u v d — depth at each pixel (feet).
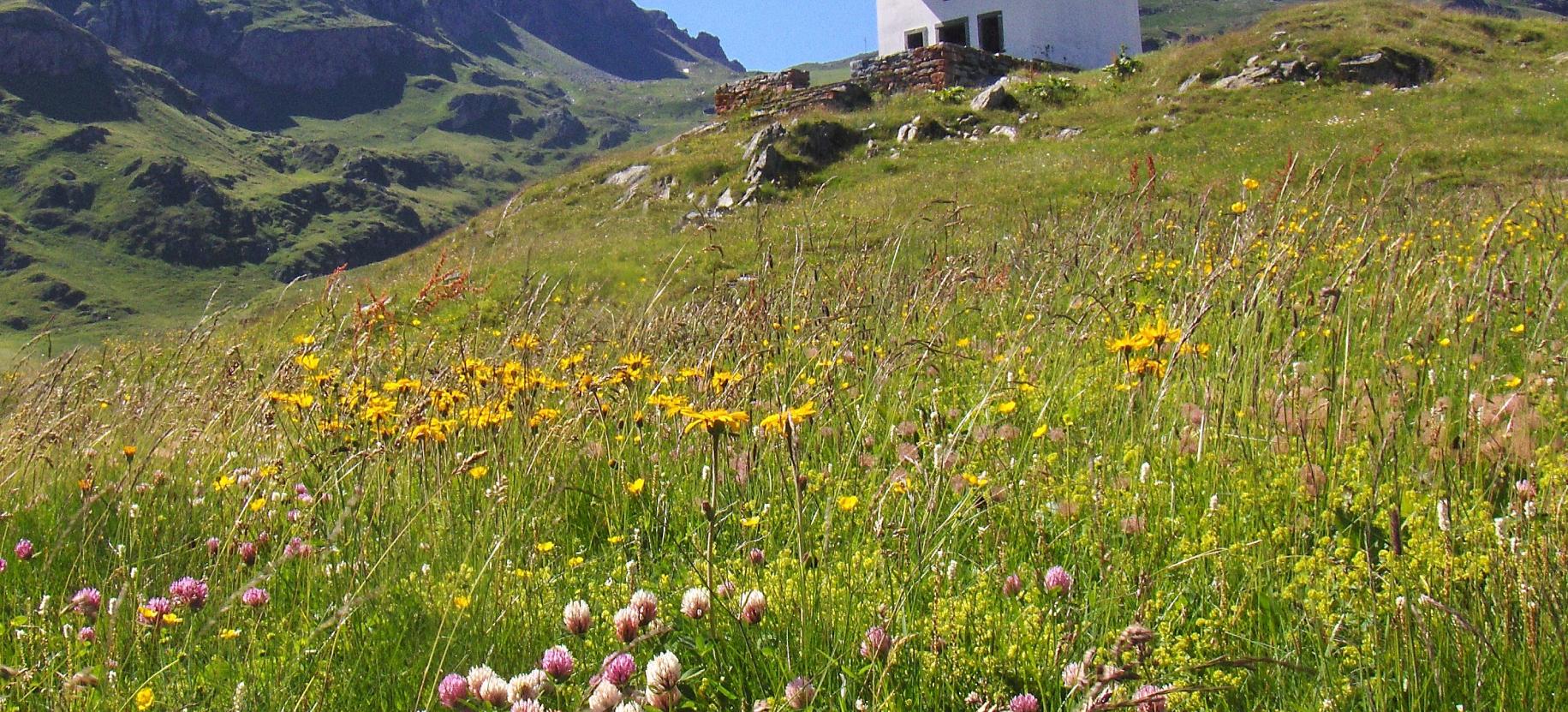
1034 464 13.35
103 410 22.48
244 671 10.66
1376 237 28.66
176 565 13.56
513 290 61.36
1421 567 10.05
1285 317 18.90
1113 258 25.46
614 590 11.74
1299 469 12.39
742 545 12.50
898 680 9.91
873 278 25.80
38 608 13.04
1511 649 8.84
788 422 10.85
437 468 14.85
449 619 11.10
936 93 117.70
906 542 11.32
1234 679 9.30
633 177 106.63
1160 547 11.57
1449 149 71.51
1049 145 94.07
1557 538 9.39
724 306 22.71
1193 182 71.82
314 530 13.73
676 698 8.59
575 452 16.02
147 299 631.97
